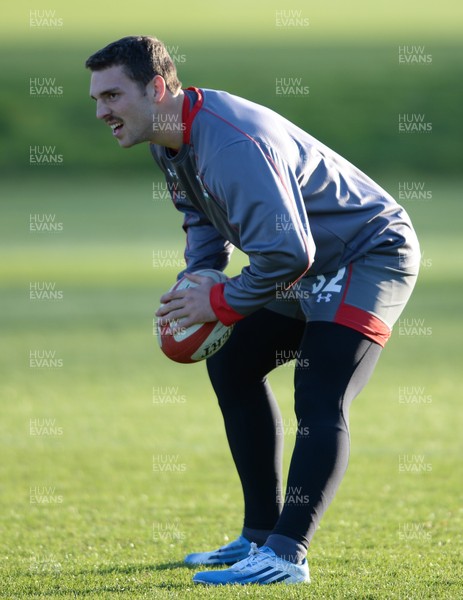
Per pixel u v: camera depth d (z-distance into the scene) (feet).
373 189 48.49
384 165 359.66
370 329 46.50
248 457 51.39
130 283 175.94
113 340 130.41
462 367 113.70
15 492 69.62
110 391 103.91
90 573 49.78
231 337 50.62
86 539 57.88
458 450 80.53
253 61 436.76
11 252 212.02
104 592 45.62
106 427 89.61
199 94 45.68
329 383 45.83
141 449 82.23
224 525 61.16
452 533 58.08
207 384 108.17
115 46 44.57
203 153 44.50
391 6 576.61
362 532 58.65
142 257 203.31
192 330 47.34
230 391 51.11
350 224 47.11
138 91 44.47
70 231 241.14
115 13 550.77
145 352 123.54
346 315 46.42
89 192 316.81
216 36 491.31
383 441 83.61
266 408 51.52
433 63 431.84
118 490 70.18
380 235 47.37
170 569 50.70
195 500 67.56
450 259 196.85
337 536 57.62
